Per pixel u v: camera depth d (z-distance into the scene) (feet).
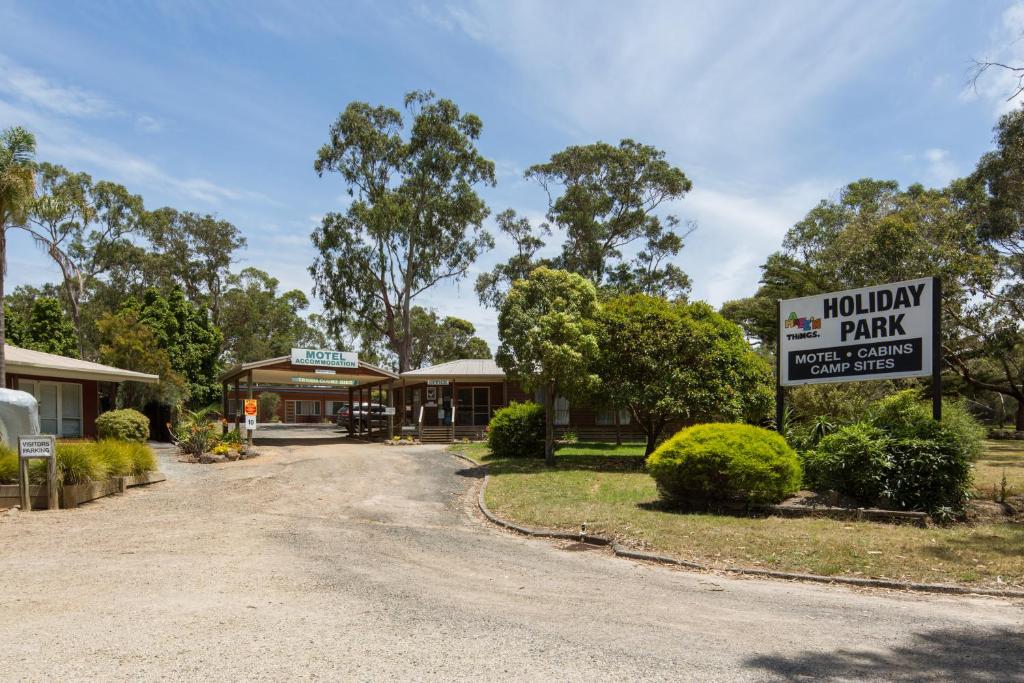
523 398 99.66
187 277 171.73
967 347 98.99
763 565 25.66
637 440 89.35
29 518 35.63
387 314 139.64
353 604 20.01
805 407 56.29
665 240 146.00
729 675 14.33
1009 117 82.33
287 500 42.80
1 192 54.80
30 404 49.73
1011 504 35.83
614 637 17.06
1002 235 88.07
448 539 31.71
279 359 83.76
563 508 37.24
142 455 49.93
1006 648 16.42
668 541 29.07
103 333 97.40
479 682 13.76
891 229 84.12
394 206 127.54
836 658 15.56
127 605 19.60
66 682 13.51
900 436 35.14
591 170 141.38
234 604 19.77
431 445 88.17
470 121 135.74
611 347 57.82
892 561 25.14
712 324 59.11
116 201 146.92
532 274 59.21
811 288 105.29
